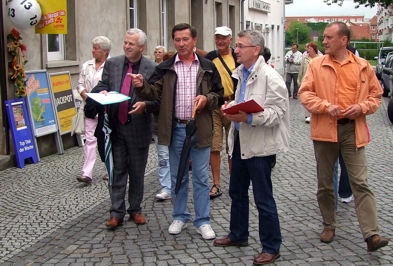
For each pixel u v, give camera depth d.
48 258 5.09
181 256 5.07
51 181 8.16
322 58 5.16
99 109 5.85
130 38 5.68
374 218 5.00
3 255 5.20
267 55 7.06
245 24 29.56
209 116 5.46
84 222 6.14
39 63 10.05
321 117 5.11
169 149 5.59
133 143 5.83
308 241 5.42
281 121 4.82
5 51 9.03
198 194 5.55
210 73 5.46
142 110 5.48
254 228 5.83
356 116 4.93
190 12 19.50
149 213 6.44
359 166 5.07
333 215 5.41
